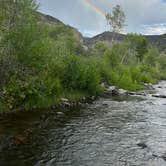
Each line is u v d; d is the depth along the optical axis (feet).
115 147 51.01
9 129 53.57
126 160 44.75
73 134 57.82
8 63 71.51
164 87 219.82
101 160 44.27
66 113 79.05
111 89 138.31
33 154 44.32
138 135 60.18
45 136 54.29
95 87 118.11
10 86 71.20
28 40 73.10
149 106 102.63
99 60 167.63
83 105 95.66
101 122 70.95
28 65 75.56
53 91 90.38
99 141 54.24
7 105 70.03
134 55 358.64
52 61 90.53
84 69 112.37
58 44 103.14
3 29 70.54
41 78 82.79
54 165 40.96
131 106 100.53
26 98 76.38
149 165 42.93
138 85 192.44
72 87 107.04
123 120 75.10
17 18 73.92
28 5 75.20
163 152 49.14
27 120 63.00
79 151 47.75
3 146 44.83
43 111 76.02
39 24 80.74
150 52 457.27
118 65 205.98
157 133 62.54
